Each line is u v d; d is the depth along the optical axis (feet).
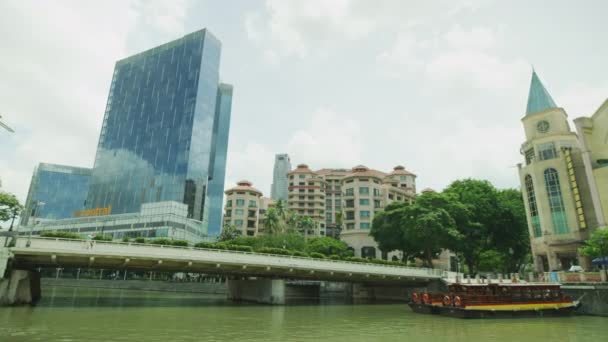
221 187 484.33
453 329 76.13
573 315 102.32
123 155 392.06
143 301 134.62
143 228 310.65
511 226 194.90
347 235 287.89
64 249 91.04
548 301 101.09
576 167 159.53
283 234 230.48
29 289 100.94
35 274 112.27
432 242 170.91
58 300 123.65
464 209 177.58
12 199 152.05
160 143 369.30
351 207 298.76
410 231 171.32
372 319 91.35
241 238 235.20
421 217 169.07
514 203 200.34
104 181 392.88
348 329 74.49
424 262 205.05
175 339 59.21
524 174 180.04
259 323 80.07
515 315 96.17
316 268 123.13
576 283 114.11
